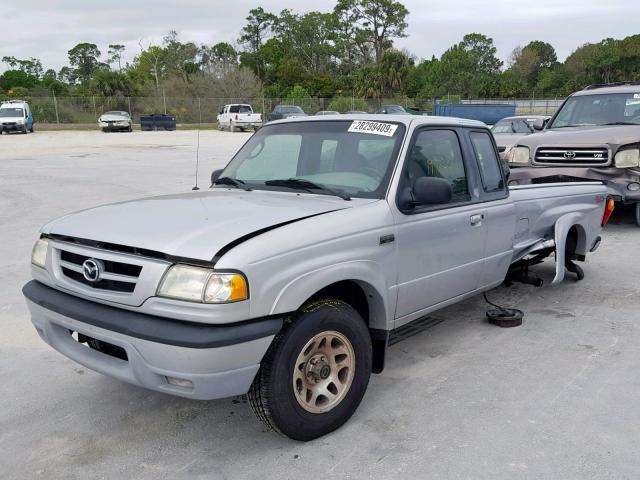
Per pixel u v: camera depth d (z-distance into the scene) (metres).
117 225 3.49
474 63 73.25
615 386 4.20
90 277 3.34
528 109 60.72
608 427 3.64
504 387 4.20
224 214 3.55
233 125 43.31
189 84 62.00
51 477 3.23
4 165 19.67
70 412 3.94
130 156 23.12
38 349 4.98
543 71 104.50
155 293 3.07
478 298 6.26
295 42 104.31
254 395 3.27
